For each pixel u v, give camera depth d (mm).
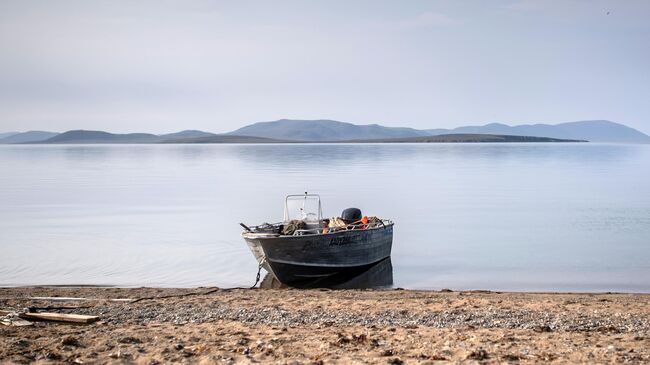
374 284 24938
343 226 27031
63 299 18812
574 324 14609
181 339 12680
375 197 62500
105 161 174750
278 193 67750
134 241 35688
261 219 45969
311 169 118688
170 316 16031
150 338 12812
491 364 10477
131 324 14797
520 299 18719
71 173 113250
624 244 34312
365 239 27297
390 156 198875
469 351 11172
